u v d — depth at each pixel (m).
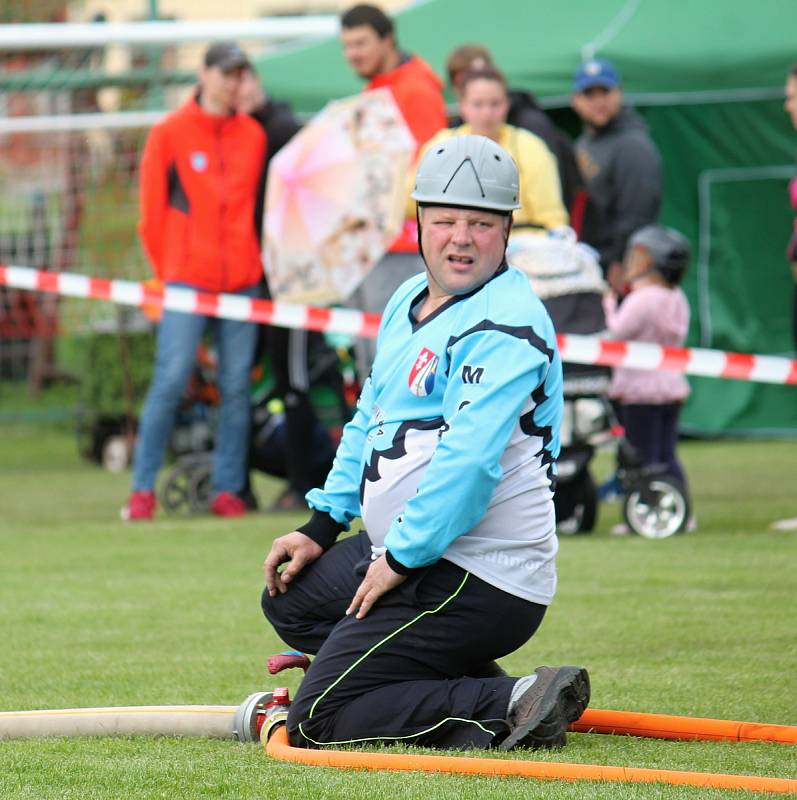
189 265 31.02
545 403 12.90
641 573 23.09
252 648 17.92
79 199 46.53
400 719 12.80
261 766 12.27
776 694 15.04
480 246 12.87
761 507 31.22
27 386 56.19
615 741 13.13
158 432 31.66
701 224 45.19
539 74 42.97
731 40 43.28
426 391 13.03
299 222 30.28
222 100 30.98
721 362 26.70
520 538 12.92
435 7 45.47
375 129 29.94
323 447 32.78
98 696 15.41
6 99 51.53
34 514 33.53
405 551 12.59
